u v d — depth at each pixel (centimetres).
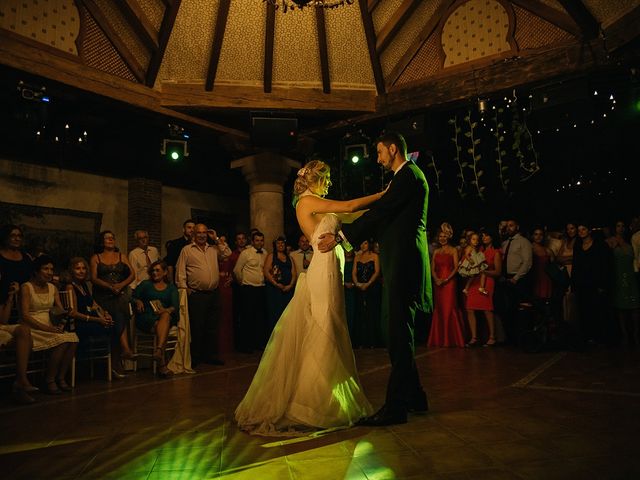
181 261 595
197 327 590
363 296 763
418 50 825
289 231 1197
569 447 239
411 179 303
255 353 718
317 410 288
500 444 247
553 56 704
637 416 293
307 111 862
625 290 675
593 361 522
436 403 347
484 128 916
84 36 695
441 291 745
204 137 939
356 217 353
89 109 786
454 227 1018
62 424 324
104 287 539
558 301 657
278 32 786
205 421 320
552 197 947
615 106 734
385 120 881
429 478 205
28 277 512
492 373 471
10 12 613
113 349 535
